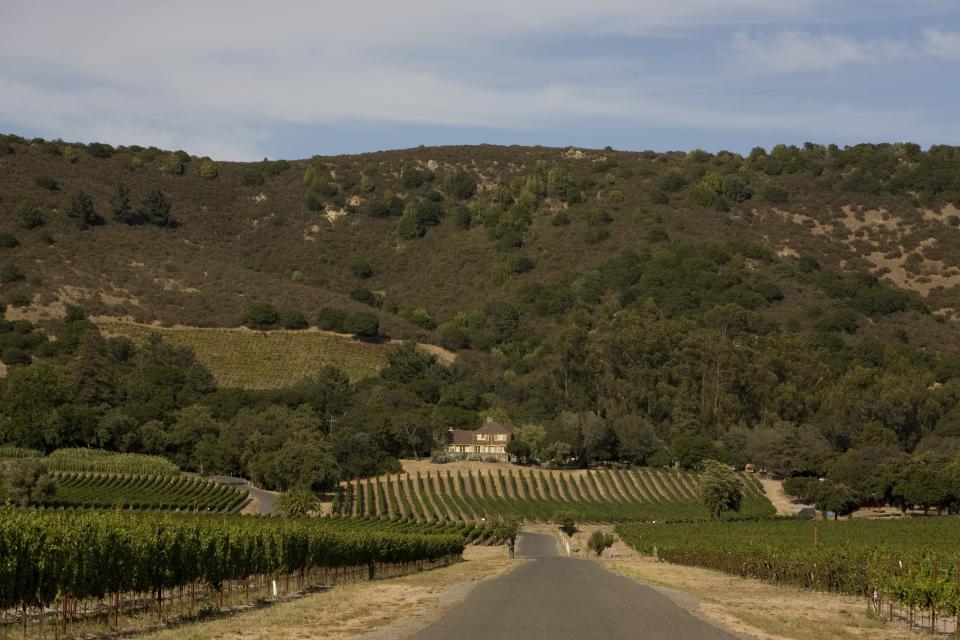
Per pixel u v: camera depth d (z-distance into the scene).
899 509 125.75
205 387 160.75
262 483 122.56
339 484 126.88
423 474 138.00
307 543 47.66
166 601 38.59
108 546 31.73
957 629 33.16
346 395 168.00
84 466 112.12
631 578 52.53
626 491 134.12
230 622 31.06
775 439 142.00
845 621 34.84
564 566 66.56
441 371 187.75
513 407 174.75
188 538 36.19
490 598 37.97
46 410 126.12
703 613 34.34
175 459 130.25
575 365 174.62
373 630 28.95
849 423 150.62
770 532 86.69
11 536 28.39
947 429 146.38
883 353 180.62
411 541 66.75
